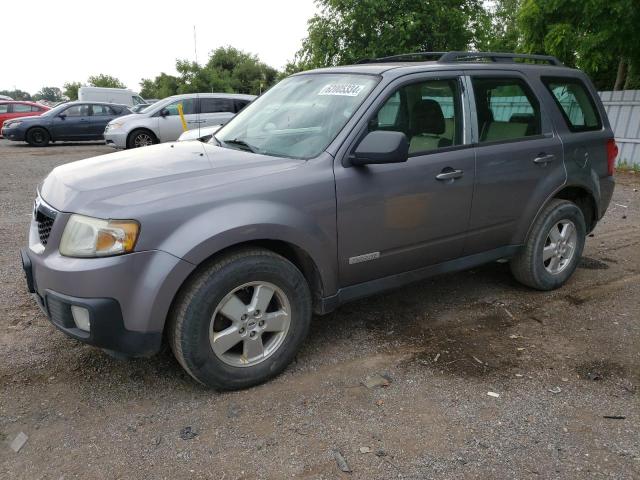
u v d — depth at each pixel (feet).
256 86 173.17
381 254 11.36
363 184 10.69
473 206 12.55
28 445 8.55
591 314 13.62
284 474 7.95
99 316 8.71
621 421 9.26
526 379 10.56
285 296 10.23
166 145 12.76
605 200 15.84
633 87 42.80
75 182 9.89
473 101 12.59
